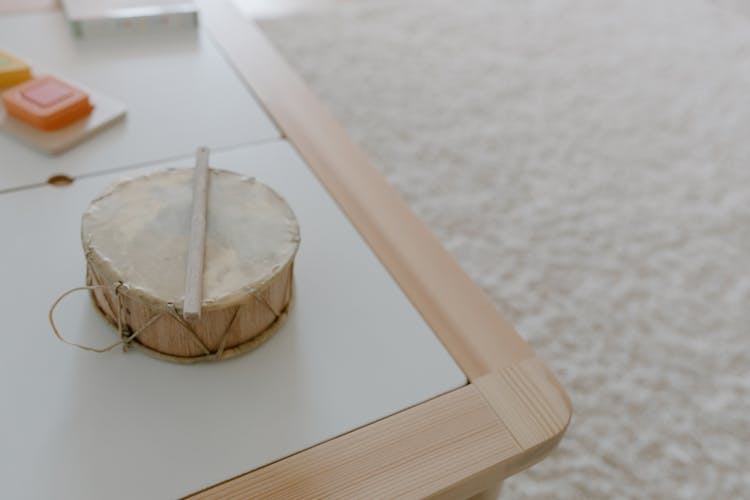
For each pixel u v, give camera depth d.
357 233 1.01
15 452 0.73
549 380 0.85
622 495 1.25
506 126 2.09
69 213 0.99
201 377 0.82
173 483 0.72
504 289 1.60
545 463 1.29
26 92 1.13
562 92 2.27
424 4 2.70
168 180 0.92
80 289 0.84
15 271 0.90
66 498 0.70
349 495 0.72
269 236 0.85
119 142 1.13
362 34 2.46
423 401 0.82
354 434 0.78
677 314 1.59
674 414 1.39
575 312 1.57
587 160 2.00
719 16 2.82
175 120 1.20
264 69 1.35
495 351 0.88
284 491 0.72
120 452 0.74
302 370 0.84
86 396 0.78
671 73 2.42
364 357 0.86
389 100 2.14
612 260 1.70
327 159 1.14
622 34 2.63
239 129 1.19
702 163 2.03
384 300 0.93
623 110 2.22
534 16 2.70
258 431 0.77
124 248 0.81
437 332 0.90
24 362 0.81
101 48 1.37
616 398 1.41
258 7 2.53
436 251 1.00
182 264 0.80
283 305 0.88
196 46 1.40
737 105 2.29
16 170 1.06
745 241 1.79
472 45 2.47
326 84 2.18
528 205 1.83
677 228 1.81
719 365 1.49
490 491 0.92
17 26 1.41
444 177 1.89
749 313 1.61
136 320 0.80
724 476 1.29
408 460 0.76
